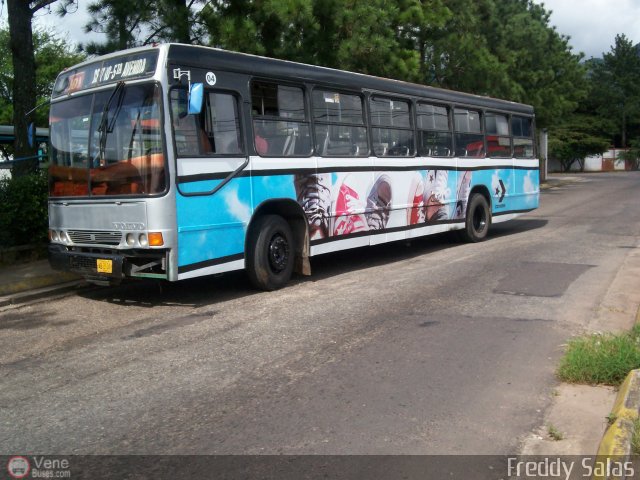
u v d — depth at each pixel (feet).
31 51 39.55
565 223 57.16
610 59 236.84
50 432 14.87
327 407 15.96
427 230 40.06
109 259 25.72
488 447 13.75
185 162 25.29
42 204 35.81
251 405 16.17
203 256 26.12
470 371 18.47
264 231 29.01
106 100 26.27
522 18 97.50
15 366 19.84
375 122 35.73
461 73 69.46
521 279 31.22
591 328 22.59
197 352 20.65
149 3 40.34
